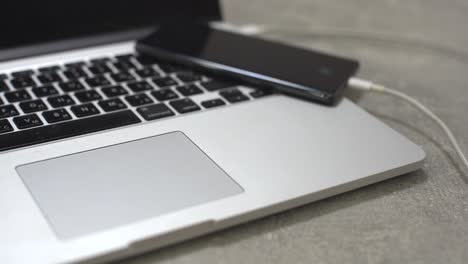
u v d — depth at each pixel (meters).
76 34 0.58
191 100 0.50
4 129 0.43
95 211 0.35
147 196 0.37
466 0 0.94
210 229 0.36
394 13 0.88
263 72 0.53
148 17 0.62
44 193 0.37
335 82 0.52
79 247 0.32
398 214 0.40
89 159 0.41
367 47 0.75
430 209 0.41
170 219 0.35
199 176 0.39
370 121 0.48
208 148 0.43
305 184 0.39
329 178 0.40
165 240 0.34
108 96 0.49
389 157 0.43
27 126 0.44
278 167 0.41
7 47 0.54
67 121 0.45
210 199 0.37
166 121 0.46
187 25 0.63
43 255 0.32
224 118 0.47
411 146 0.45
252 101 0.50
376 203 0.41
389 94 0.57
